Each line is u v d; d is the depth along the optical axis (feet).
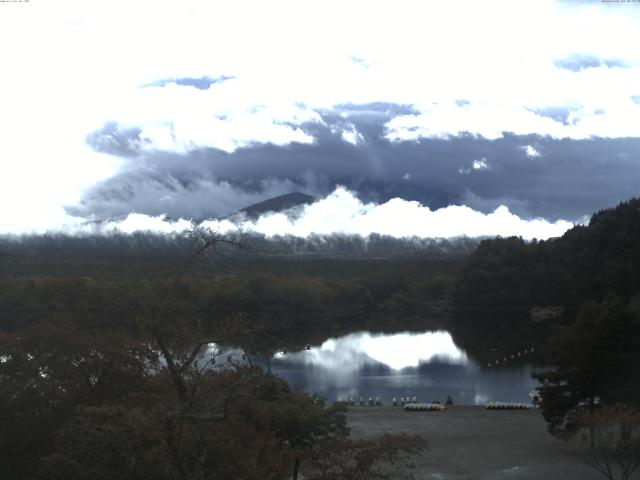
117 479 111.14
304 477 154.10
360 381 426.10
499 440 227.61
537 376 213.66
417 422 266.57
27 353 166.40
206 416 96.27
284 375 444.55
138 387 164.04
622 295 589.73
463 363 504.84
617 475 177.78
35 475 151.33
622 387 199.62
